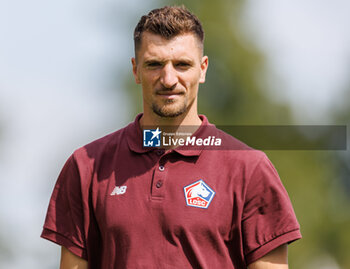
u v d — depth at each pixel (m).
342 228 74.44
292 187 71.75
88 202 14.13
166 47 13.61
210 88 73.38
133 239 13.43
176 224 13.33
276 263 13.75
